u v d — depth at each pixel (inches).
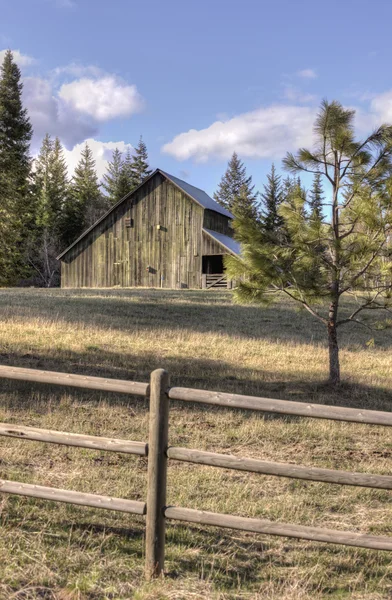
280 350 564.1
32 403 308.3
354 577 144.1
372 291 421.1
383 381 451.5
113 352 485.1
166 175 1300.4
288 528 134.4
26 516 167.5
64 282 1424.7
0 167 1338.6
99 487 196.5
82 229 2500.0
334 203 407.5
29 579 132.0
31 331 538.3
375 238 382.6
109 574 137.6
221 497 195.8
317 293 400.8
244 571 145.7
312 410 132.6
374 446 273.6
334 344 420.5
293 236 393.7
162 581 134.3
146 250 1342.3
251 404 135.3
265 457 247.9
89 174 2797.7
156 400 137.1
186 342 566.9
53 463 219.6
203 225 1293.1
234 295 407.2
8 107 1819.6
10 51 1856.5
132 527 168.6
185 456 137.3
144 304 845.8
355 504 198.2
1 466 209.8
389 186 362.9
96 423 280.5
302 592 131.8
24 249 1894.7
